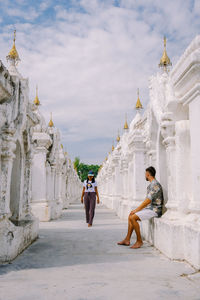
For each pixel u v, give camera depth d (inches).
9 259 169.0
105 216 520.1
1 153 178.4
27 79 234.7
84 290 119.5
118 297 111.0
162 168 249.9
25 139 248.8
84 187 387.2
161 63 325.1
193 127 175.0
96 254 194.4
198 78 162.1
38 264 165.9
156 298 109.9
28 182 259.9
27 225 221.6
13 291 118.5
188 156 194.4
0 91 185.2
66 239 257.9
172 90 203.9
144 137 377.1
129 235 229.5
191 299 109.1
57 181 546.9
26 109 231.0
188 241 166.7
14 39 288.4
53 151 464.4
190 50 161.9
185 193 188.9
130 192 431.2
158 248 208.1
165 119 206.4
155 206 225.8
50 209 440.1
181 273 145.9
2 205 177.2
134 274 144.3
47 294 114.7
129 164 434.9
